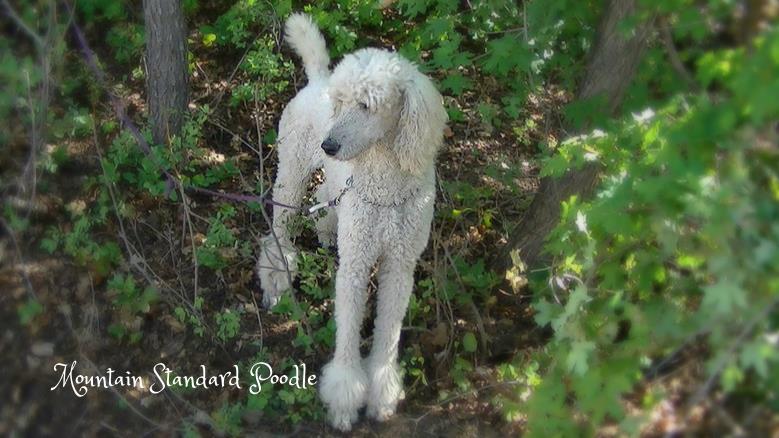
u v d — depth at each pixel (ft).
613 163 10.97
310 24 12.44
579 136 11.60
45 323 12.48
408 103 11.09
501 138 14.51
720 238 9.66
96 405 12.10
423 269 12.92
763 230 9.64
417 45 14.11
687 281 10.64
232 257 13.10
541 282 12.25
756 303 9.62
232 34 14.85
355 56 11.19
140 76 14.42
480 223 13.50
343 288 11.71
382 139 11.19
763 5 9.81
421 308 12.62
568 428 10.75
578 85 12.39
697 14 10.49
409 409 12.19
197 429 11.85
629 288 10.87
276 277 12.87
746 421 10.11
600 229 10.91
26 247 12.87
